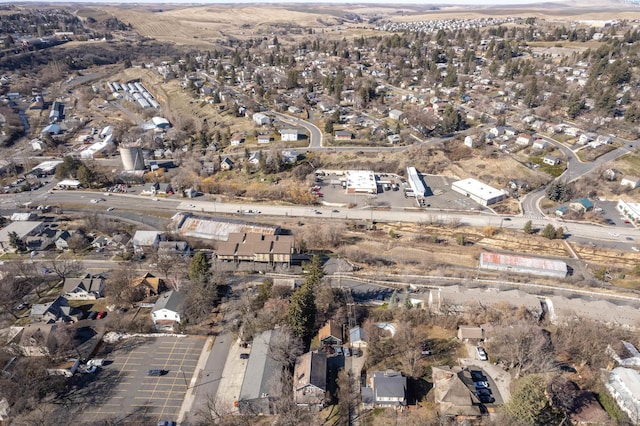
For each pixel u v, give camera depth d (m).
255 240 93.00
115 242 99.31
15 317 74.38
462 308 72.75
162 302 74.06
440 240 102.81
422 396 57.44
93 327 72.19
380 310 75.12
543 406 48.84
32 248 96.44
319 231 101.94
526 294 76.00
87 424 54.81
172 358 65.94
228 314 75.12
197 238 102.00
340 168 144.75
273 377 58.28
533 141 151.62
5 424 54.56
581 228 108.12
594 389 57.66
